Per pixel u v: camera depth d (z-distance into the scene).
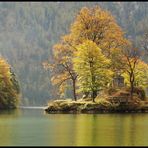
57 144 39.84
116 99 91.69
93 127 54.62
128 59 100.75
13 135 46.53
